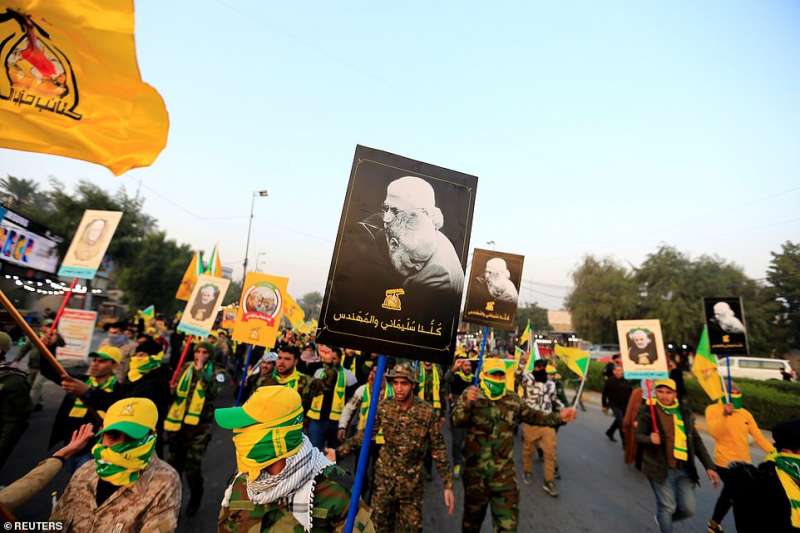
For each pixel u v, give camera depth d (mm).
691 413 4523
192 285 8469
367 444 2463
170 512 2123
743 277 34031
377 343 2543
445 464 3455
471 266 5316
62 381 2572
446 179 2891
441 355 2635
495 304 5223
